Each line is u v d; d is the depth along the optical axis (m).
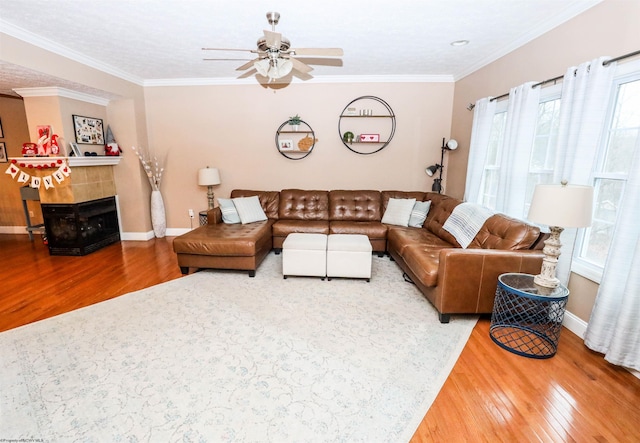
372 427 1.59
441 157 4.89
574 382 1.91
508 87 3.41
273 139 5.00
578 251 2.55
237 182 5.18
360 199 4.65
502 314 2.44
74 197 4.15
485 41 3.25
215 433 1.55
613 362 1.98
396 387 1.87
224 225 4.22
